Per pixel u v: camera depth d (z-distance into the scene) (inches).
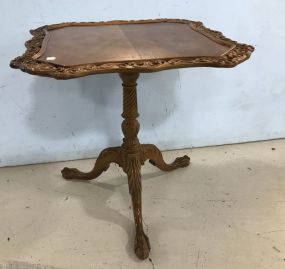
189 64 36.0
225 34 62.7
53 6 57.0
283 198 56.5
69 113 64.7
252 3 60.8
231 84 66.9
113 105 65.3
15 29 57.4
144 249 45.3
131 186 49.4
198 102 67.6
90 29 51.2
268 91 68.7
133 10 59.2
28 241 48.7
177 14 60.3
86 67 34.5
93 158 69.3
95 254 46.4
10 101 62.2
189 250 46.8
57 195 58.5
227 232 49.7
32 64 35.4
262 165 65.5
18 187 60.7
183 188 59.5
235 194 57.7
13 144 65.6
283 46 65.1
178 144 70.8
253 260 45.1
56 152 67.6
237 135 72.0
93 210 54.8
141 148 55.9
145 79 64.1
